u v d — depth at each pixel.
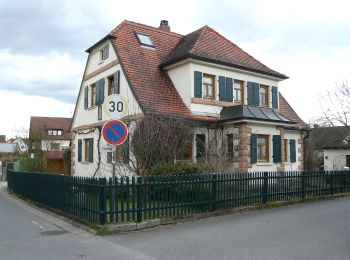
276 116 20.50
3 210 14.46
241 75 21.91
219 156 17.70
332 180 17.06
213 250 7.60
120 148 17.36
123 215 9.94
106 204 9.81
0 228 10.45
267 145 20.33
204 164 16.06
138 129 16.25
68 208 11.87
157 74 20.73
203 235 9.02
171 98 19.70
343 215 11.78
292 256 7.11
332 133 44.75
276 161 20.28
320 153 46.94
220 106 20.62
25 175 18.75
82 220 10.59
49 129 67.81
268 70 23.03
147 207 10.27
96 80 23.22
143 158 15.85
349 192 17.92
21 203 17.11
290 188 14.79
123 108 10.42
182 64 20.20
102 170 21.42
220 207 12.07
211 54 20.84
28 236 9.28
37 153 33.75
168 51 22.77
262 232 9.27
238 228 9.80
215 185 11.98
